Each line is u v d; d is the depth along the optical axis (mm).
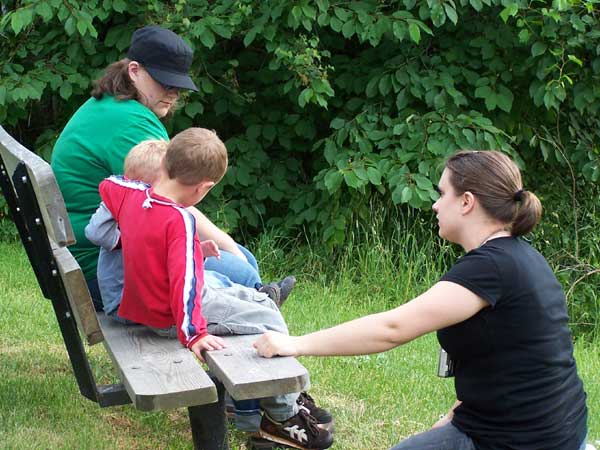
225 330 3113
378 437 3990
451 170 2654
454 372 2646
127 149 3557
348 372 4789
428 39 7609
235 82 7680
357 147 7316
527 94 7918
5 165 3373
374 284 7039
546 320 2512
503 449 2508
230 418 3992
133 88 3678
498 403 2510
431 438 2566
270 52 7461
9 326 5234
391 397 4480
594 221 7992
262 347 2756
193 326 2887
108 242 3238
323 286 7027
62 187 3648
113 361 2982
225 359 2807
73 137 3629
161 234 2959
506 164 2621
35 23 7688
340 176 6891
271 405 3531
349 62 7848
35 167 2625
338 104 7887
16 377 4332
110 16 7719
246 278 3779
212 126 8188
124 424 3941
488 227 2615
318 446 3584
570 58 6984
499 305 2486
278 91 7723
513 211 2586
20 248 7422
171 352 2986
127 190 3162
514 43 7449
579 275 7824
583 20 7230
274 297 3771
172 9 7348
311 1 7074
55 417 3898
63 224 2631
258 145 7801
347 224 7496
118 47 7316
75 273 2883
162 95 3752
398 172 6914
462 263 2527
